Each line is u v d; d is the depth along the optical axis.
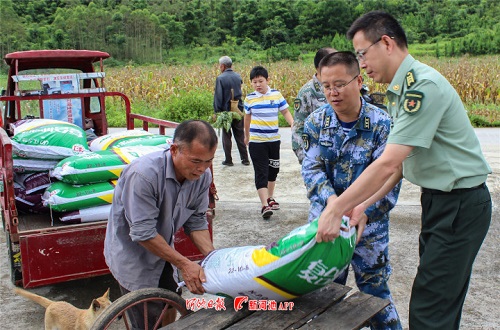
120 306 2.18
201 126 2.26
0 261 4.59
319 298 2.33
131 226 2.40
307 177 2.79
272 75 20.20
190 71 24.81
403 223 5.45
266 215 5.58
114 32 51.31
